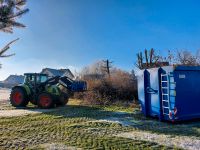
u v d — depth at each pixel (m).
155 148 7.21
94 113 14.35
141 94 12.97
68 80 19.12
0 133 9.30
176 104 10.81
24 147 7.42
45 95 17.16
